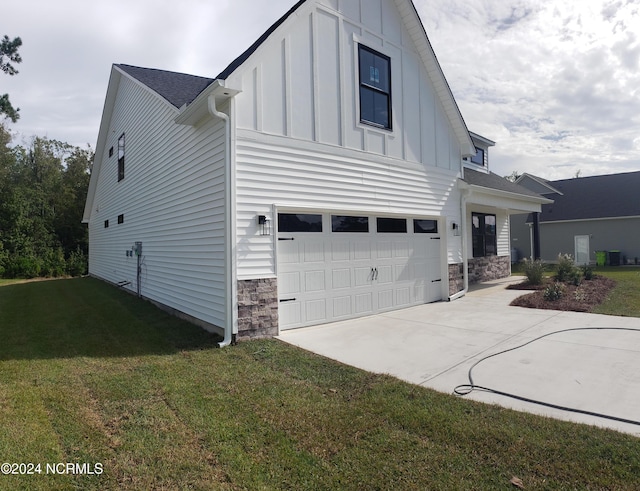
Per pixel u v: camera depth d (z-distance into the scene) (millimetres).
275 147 6828
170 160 9055
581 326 6969
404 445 3133
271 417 3668
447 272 10422
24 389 4379
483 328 7039
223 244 6441
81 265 27234
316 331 7047
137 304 10703
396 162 9094
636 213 23156
